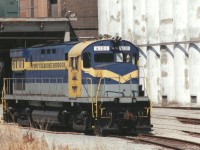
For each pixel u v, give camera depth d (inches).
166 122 3041.3
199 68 4087.1
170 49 4355.3
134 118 2411.4
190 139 2272.4
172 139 2198.6
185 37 4195.4
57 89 2674.7
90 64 2461.9
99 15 5246.1
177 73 4239.7
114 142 2119.8
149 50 4552.2
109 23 5059.1
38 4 6323.8
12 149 1793.8
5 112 3139.8
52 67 2714.1
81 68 2470.5
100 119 2395.4
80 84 2481.5
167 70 4370.1
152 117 3351.4
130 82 2497.5
